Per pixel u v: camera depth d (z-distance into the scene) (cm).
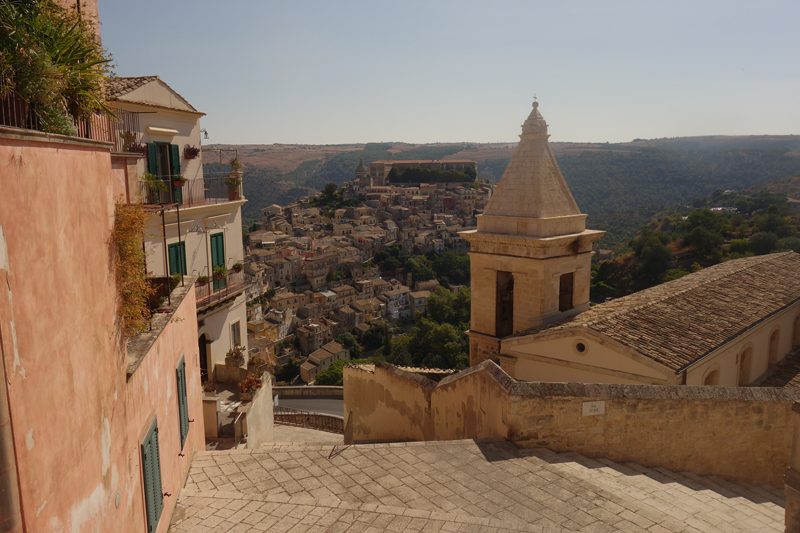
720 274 2408
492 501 1015
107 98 923
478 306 2289
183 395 1154
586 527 924
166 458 984
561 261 2108
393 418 1909
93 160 688
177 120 2445
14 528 448
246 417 1653
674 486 1157
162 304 1129
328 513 952
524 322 2139
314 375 12419
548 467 1146
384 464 1180
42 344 512
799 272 2592
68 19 779
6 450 439
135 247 802
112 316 732
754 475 1326
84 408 609
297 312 16138
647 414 1262
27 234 492
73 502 571
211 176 2903
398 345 10619
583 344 1720
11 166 467
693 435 1284
